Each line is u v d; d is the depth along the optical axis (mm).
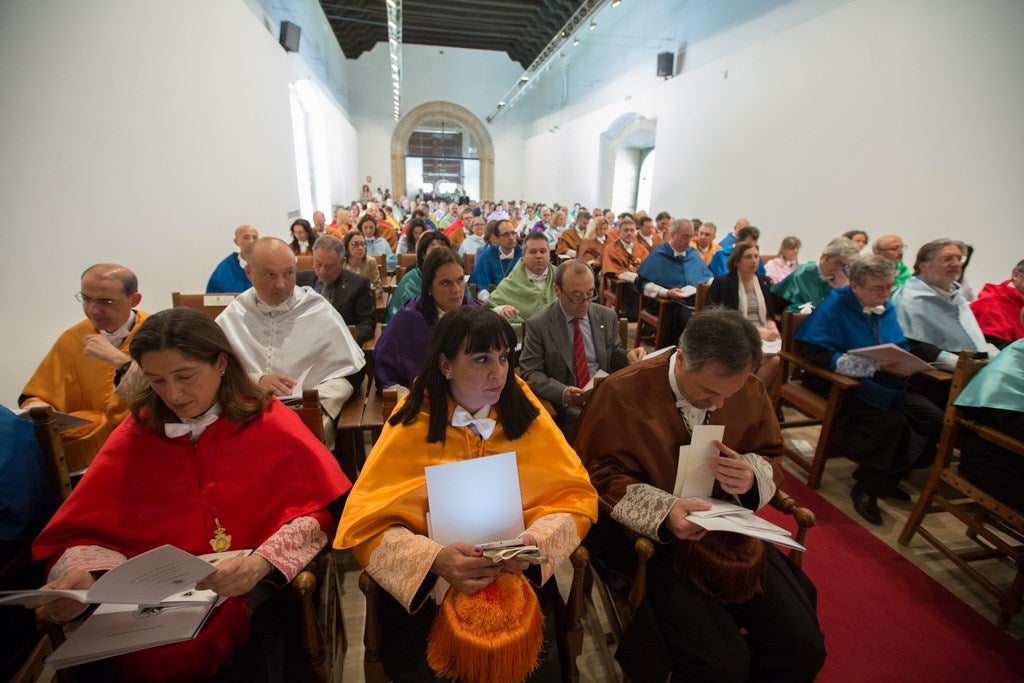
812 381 2879
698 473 1396
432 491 1130
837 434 2596
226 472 1236
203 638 1047
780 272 5234
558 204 15273
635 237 6898
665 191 9656
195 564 932
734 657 1246
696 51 8508
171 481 1202
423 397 1252
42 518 1329
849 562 2152
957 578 2068
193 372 1117
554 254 7703
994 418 1879
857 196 5391
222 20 4609
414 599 1119
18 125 2250
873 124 5160
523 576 1171
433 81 17703
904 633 1796
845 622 1840
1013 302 3379
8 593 886
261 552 1098
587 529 1284
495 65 18125
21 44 2270
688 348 1288
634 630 1321
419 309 2412
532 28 14016
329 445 1983
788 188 6434
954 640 1768
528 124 18781
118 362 1762
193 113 3959
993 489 1895
